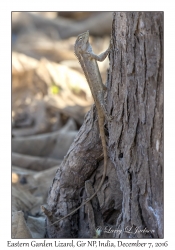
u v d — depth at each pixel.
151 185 4.07
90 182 4.81
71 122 10.35
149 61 3.94
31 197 6.25
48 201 5.31
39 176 7.27
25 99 11.96
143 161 4.09
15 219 4.92
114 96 4.38
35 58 15.55
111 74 4.44
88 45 5.10
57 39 21.47
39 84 12.11
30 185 6.84
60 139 9.23
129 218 4.21
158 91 3.95
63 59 15.71
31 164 8.48
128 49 4.08
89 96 11.88
